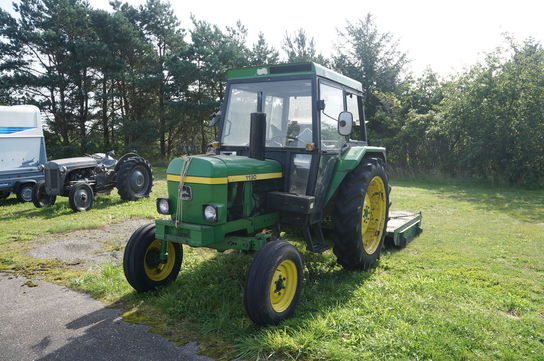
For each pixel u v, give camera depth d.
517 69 12.99
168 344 2.95
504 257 5.06
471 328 3.07
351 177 4.48
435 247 5.54
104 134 22.42
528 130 12.55
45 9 20.12
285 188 4.05
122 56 21.38
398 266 4.69
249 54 22.67
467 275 4.35
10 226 6.94
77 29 20.09
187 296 3.72
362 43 20.20
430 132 14.59
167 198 3.57
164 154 22.73
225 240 3.62
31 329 3.22
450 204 9.19
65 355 2.82
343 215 4.26
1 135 9.37
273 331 3.03
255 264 3.11
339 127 3.92
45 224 7.09
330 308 3.43
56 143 21.06
